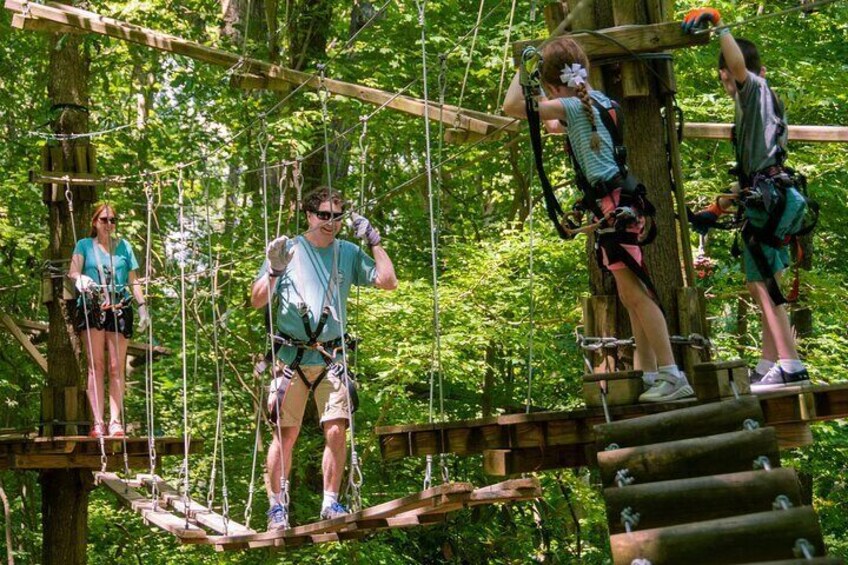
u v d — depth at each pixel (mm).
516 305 10961
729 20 10266
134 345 10516
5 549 14047
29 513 14867
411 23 11641
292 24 12531
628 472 3555
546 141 12242
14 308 14117
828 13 11062
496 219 13484
